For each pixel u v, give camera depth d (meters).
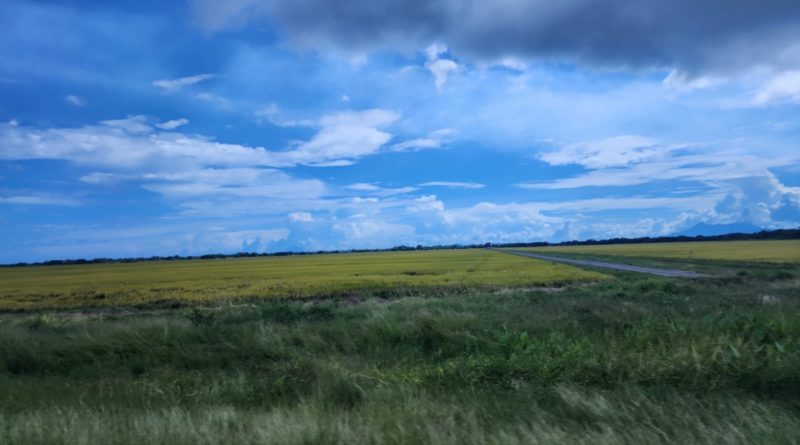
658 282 21.09
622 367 6.60
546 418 5.16
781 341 7.35
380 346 9.47
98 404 6.34
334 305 16.78
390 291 27.03
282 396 6.62
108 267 93.31
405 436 4.61
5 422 5.36
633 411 5.16
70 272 74.50
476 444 4.47
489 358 7.43
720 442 4.39
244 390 6.76
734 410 4.98
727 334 7.59
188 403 6.38
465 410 5.41
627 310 12.01
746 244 105.06
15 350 9.66
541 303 14.73
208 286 34.62
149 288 34.97
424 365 7.93
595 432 4.64
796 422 4.75
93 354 9.49
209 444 4.59
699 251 75.44
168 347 9.75
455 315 10.86
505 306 13.89
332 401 6.17
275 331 10.74
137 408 6.12
